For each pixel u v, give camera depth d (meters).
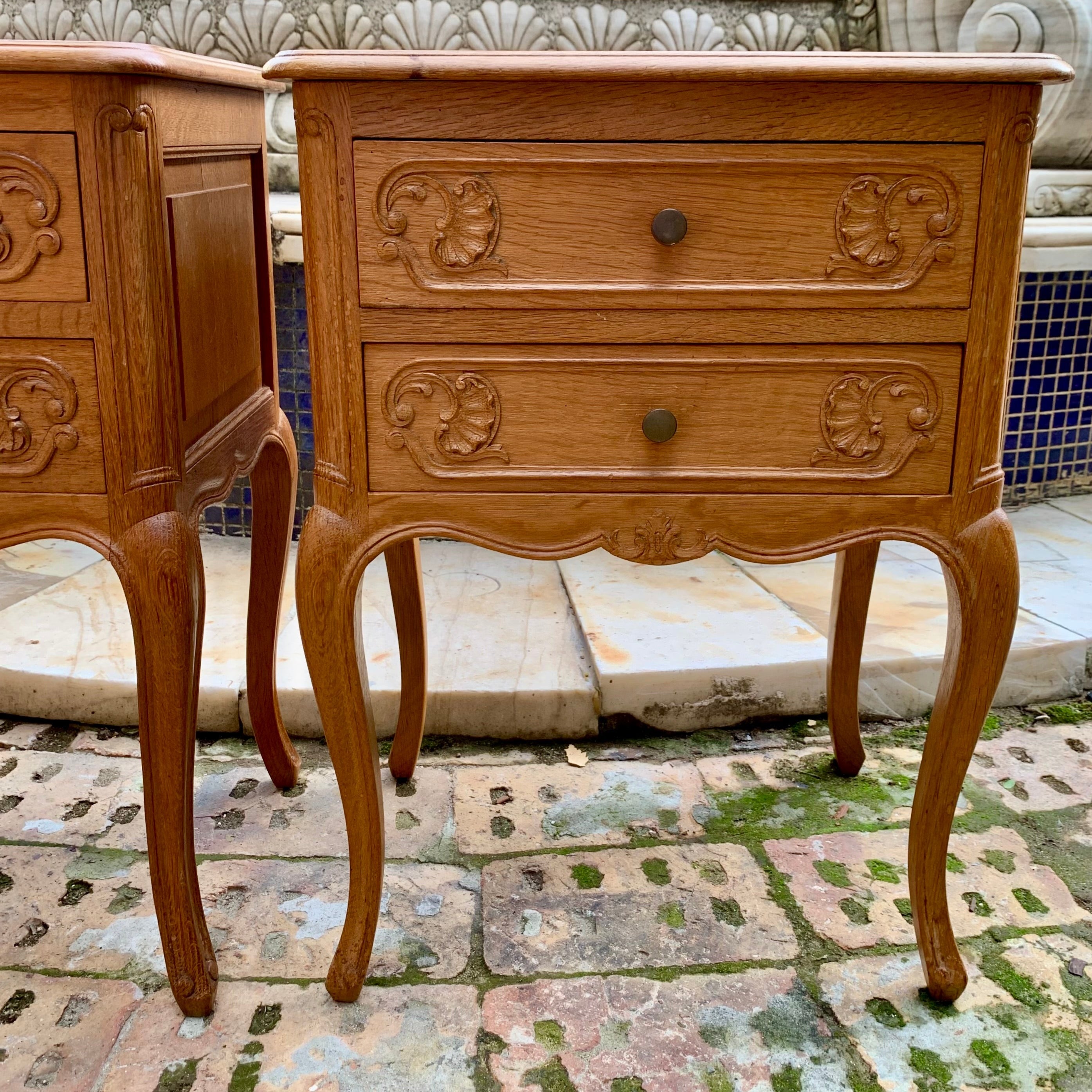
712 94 0.89
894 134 0.91
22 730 1.60
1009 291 0.94
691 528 0.99
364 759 1.03
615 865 1.29
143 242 0.91
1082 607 1.83
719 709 1.61
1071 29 2.07
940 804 1.04
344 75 0.87
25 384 0.93
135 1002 1.07
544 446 0.98
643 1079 0.98
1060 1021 1.05
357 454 0.97
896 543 2.25
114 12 2.12
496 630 1.79
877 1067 0.99
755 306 0.94
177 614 0.98
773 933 1.17
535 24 2.10
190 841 1.05
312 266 0.93
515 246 0.93
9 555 2.12
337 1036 1.03
